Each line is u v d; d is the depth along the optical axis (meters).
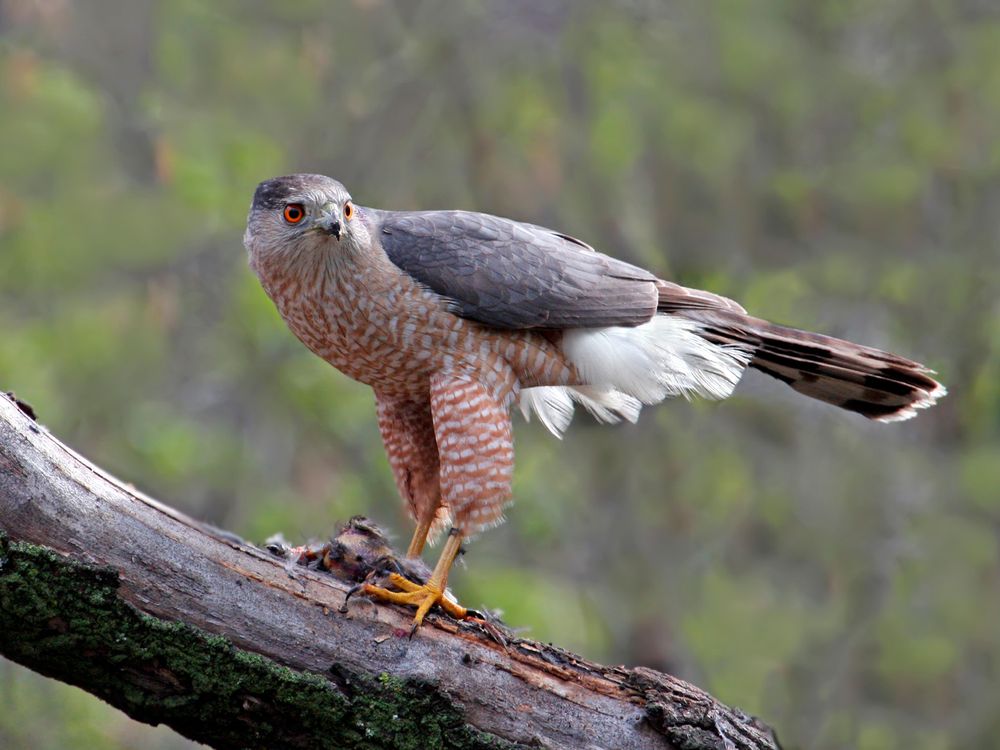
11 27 14.27
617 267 7.55
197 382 14.26
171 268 14.00
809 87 15.09
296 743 5.85
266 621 5.85
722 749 6.08
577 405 9.05
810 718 14.08
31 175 13.55
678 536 15.14
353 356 7.24
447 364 7.16
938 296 14.84
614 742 6.07
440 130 15.22
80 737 10.37
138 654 5.63
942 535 14.59
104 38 14.58
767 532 15.13
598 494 15.24
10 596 5.48
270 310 13.91
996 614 14.23
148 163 14.15
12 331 13.35
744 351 7.93
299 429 14.26
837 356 7.96
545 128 15.13
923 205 15.06
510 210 15.11
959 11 15.33
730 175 15.06
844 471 14.95
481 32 15.28
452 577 13.25
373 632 6.00
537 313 7.21
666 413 15.19
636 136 14.74
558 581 14.88
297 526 13.36
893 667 14.07
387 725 5.87
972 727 13.80
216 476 13.78
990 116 15.05
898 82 15.20
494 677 6.05
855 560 14.71
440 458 7.15
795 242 15.14
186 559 5.80
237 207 13.98
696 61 15.16
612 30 15.14
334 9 14.98
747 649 14.53
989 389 14.68
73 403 13.48
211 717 5.78
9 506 5.58
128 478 13.25
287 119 14.82
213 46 14.66
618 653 14.77
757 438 15.20
